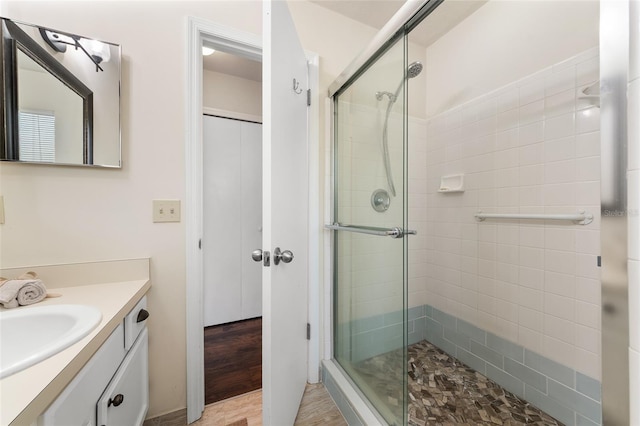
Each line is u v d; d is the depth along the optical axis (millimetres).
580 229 1172
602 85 432
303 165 1419
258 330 2270
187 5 1241
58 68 1047
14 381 482
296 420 1256
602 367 441
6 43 977
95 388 689
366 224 1364
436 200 1949
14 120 984
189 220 1258
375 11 1604
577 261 1182
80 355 588
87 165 1084
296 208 1290
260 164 2564
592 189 1135
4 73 975
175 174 1237
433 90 1959
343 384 1375
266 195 958
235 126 2443
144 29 1175
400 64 1128
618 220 418
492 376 1537
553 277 1268
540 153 1320
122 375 870
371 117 1317
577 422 1162
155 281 1209
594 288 1127
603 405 442
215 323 2363
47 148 1028
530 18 1365
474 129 1661
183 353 1267
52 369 522
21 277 927
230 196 2424
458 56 1769
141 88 1173
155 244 1206
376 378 1257
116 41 1134
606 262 434
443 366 1694
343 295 1557
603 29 432
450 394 1420
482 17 1614
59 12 1053
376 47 1211
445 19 1729
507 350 1463
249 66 2273
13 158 982
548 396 1269
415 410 1300
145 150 1184
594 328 1125
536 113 1339
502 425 1202
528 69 1374
